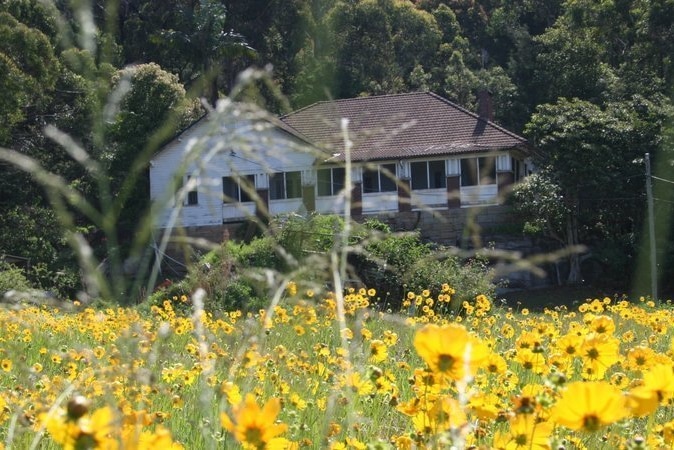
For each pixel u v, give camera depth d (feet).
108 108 6.66
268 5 147.64
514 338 25.12
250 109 6.45
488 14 202.28
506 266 7.74
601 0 139.54
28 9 84.43
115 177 85.76
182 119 92.48
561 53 142.72
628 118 89.76
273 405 6.48
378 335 22.61
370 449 8.59
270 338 18.62
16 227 77.92
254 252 51.62
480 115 105.91
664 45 127.24
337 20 159.02
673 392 7.13
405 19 176.35
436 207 93.30
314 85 140.87
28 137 83.71
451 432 6.97
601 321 9.95
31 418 9.85
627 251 86.02
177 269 56.24
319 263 7.56
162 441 5.95
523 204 87.76
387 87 162.09
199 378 14.39
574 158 86.99
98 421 5.64
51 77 81.66
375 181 93.76
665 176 85.66
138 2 129.80
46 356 18.60
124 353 6.70
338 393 10.61
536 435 7.26
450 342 6.43
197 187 6.38
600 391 6.19
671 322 29.14
